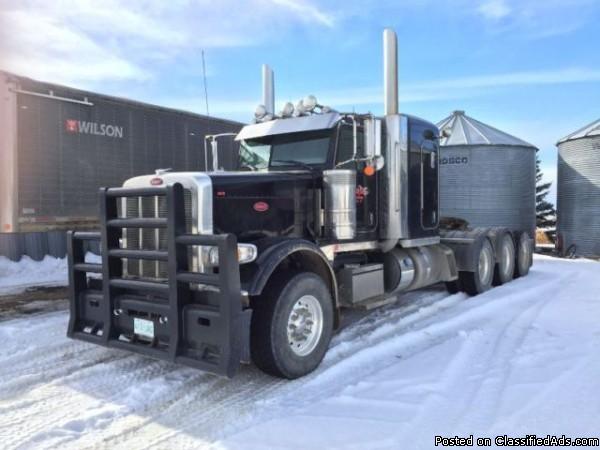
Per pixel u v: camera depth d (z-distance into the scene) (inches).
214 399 154.6
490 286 343.6
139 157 428.8
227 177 183.2
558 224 591.5
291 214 205.6
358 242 236.2
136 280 171.0
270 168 238.1
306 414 140.3
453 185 562.6
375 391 155.5
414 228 267.0
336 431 129.4
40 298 309.1
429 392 152.9
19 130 356.2
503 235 367.9
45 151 370.6
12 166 353.1
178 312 157.2
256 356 167.6
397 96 255.0
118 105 413.1
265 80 328.5
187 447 125.0
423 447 119.8
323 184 218.5
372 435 126.6
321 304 182.2
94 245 355.3
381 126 250.4
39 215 368.5
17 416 142.9
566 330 219.8
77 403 152.1
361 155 235.9
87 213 395.2
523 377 162.1
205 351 154.7
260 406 148.6
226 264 148.4
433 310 277.0
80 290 188.7
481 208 553.9
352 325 244.1
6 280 362.3
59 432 132.8
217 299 154.5
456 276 315.0
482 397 147.9
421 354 191.3
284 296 167.8
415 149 268.8
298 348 176.6
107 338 175.0
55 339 218.8
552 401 141.6
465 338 211.2
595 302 283.1
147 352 163.2
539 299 301.0
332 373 176.4
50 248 407.5
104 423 138.6
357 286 228.2
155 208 170.4
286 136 235.3
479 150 552.4
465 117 605.0
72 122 385.1
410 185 263.6
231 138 324.8
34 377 173.2
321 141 224.7
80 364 187.6
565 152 570.3
